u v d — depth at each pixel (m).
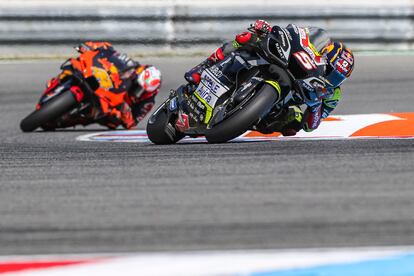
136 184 17.12
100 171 18.88
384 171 17.95
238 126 22.19
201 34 54.06
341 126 27.31
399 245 12.26
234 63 22.70
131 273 11.08
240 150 21.59
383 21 54.84
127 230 13.41
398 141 22.91
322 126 27.50
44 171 19.20
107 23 53.09
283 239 12.67
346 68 23.33
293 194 15.73
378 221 13.65
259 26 22.44
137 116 30.72
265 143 23.19
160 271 11.12
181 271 11.09
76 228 13.61
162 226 13.59
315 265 11.28
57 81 29.66
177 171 18.48
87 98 29.31
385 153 20.45
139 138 27.31
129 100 30.39
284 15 53.91
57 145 24.95
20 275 11.14
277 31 22.30
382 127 26.62
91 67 28.98
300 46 22.19
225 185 16.73
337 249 12.05
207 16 53.97
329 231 13.09
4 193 16.62
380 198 15.30
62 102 28.98
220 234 13.03
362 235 12.84
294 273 10.96
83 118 29.66
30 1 53.00
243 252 11.97
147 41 53.59
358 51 54.56
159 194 16.05
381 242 12.45
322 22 54.09
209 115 22.88
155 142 24.89
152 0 54.41
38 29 52.50
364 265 11.27
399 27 55.09
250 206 14.81
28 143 25.83
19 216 14.54
